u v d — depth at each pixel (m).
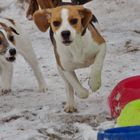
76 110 10.77
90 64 10.43
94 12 19.50
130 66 13.77
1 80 12.88
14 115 10.71
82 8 9.55
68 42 9.32
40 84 12.43
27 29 18.36
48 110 10.94
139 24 17.98
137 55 14.71
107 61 14.20
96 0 20.19
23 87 12.84
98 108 10.82
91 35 9.91
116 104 9.65
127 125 7.85
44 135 9.67
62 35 9.24
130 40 16.00
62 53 9.95
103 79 12.76
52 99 11.77
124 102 9.34
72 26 9.38
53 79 13.17
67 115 10.55
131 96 9.29
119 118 8.30
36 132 9.80
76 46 9.76
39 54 15.34
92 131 9.57
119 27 17.81
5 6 20.58
